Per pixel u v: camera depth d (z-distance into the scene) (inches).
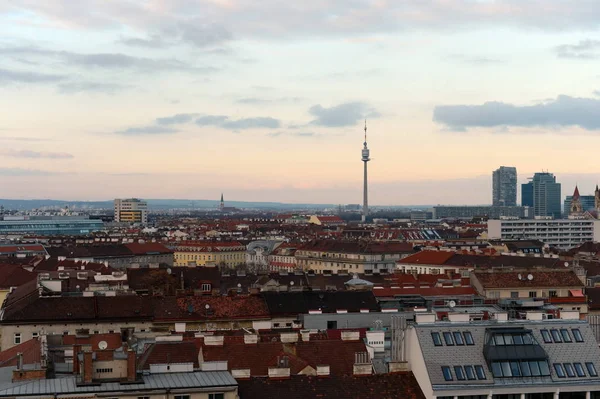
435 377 5054.1
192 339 6176.2
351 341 5920.3
